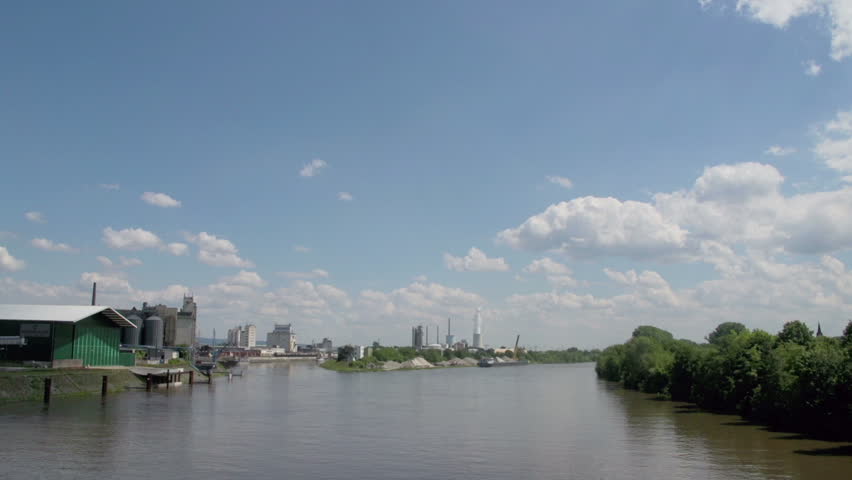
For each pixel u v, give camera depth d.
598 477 56.28
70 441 68.88
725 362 110.12
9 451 62.94
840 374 76.62
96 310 133.88
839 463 61.62
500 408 118.44
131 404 107.12
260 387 172.12
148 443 69.06
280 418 96.56
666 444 73.56
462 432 83.56
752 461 62.97
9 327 124.62
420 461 62.78
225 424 87.06
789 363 90.12
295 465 59.78
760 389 95.88
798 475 56.62
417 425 90.88
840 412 76.44
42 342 123.81
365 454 66.12
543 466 60.84
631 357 183.50
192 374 163.25
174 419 89.50
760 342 106.31
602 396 148.88
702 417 101.00
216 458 61.94
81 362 132.00
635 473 57.84
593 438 78.38
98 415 90.56
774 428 86.56
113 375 130.50
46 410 94.38
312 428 85.69
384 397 144.75
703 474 57.34
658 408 117.06
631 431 84.75
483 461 63.06
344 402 129.25
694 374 126.31
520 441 75.94
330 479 54.41
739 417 100.44
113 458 60.56
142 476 53.62
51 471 54.84
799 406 82.62
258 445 70.06
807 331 109.25
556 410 114.06
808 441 75.06
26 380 106.31
